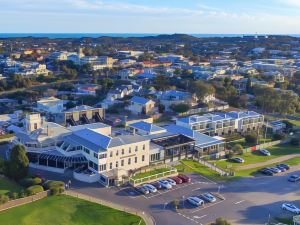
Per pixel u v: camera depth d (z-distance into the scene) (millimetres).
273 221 90750
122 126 168375
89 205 93000
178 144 128875
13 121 170750
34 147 118812
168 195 101500
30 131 126125
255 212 95125
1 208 88812
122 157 113375
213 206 96938
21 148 104750
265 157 141000
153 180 109312
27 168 105250
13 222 83438
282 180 118062
